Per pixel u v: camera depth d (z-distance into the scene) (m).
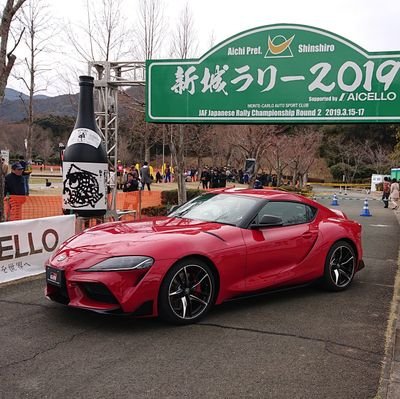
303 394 3.31
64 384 3.38
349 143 60.44
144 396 3.22
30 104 18.80
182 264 4.65
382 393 3.31
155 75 9.79
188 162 52.41
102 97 11.39
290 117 9.18
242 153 33.53
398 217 18.23
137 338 4.32
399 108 8.66
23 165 10.30
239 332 4.54
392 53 8.61
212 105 9.55
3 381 3.42
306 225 5.95
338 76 8.90
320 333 4.56
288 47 9.09
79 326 4.61
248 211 5.53
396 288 6.44
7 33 7.62
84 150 9.23
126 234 4.95
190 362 3.80
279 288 5.60
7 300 5.52
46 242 7.14
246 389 3.36
